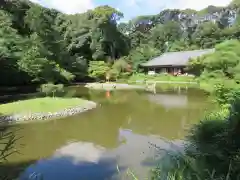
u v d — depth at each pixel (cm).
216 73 1202
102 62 4344
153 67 4491
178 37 6756
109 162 796
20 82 2433
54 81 2866
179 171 375
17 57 2298
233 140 425
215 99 928
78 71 4003
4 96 2116
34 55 2447
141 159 802
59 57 3544
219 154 411
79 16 5050
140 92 2734
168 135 1090
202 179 350
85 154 880
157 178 399
